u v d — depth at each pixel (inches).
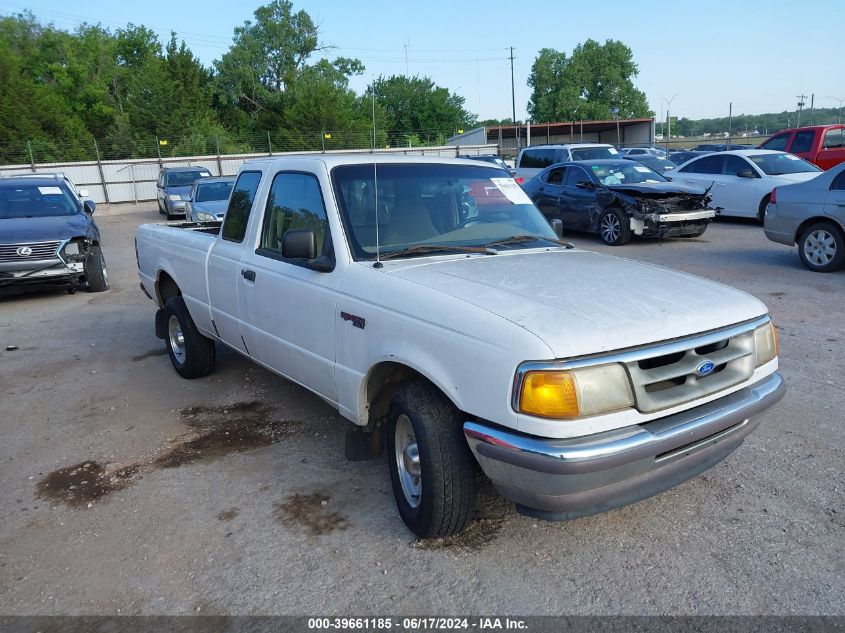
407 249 146.0
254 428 187.0
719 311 118.3
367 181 154.0
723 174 573.0
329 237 146.1
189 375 229.0
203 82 2509.8
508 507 138.7
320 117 2113.7
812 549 121.7
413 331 119.3
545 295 117.2
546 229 171.5
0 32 2652.6
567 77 3235.7
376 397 137.5
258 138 2113.7
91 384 231.5
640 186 497.7
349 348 136.4
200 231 229.6
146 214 1131.9
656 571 117.1
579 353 101.7
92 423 195.6
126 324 323.0
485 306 112.8
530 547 125.2
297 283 152.1
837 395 191.9
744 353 120.0
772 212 384.8
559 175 561.3
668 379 109.4
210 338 221.9
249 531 134.6
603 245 505.4
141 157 1540.4
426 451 117.6
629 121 1955.0
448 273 131.3
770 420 177.5
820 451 159.3
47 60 2482.8
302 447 173.3
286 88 2598.4
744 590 111.4
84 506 147.6
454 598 112.1
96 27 2632.9
